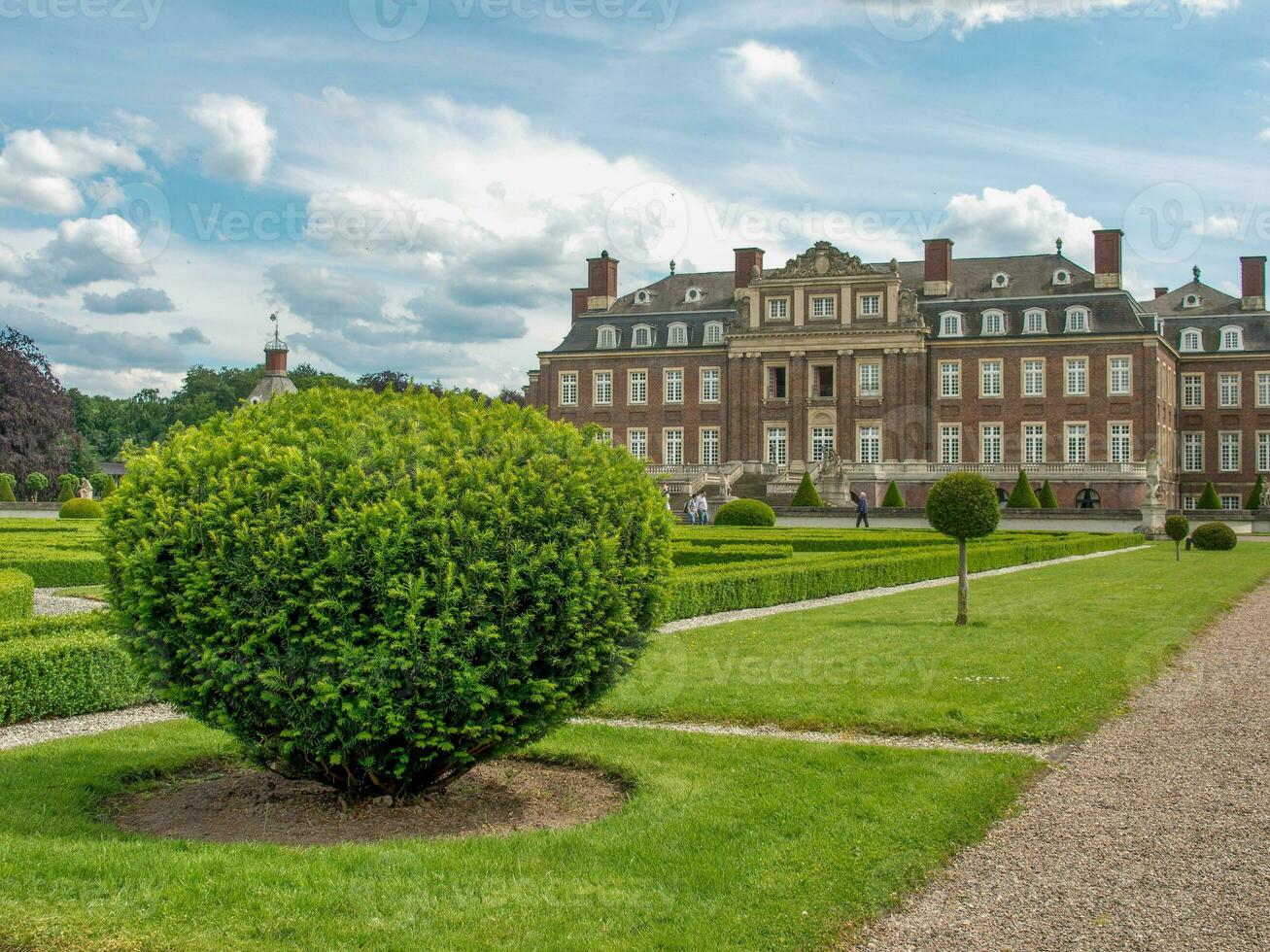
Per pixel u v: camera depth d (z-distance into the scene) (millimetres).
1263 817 8047
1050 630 16625
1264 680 13148
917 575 26312
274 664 7496
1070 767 9375
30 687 11164
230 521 7551
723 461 74938
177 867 6402
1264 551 40906
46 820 7535
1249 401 75938
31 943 5293
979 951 5898
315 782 8664
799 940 5863
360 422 8078
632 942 5727
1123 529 52281
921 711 11102
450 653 7422
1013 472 68188
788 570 21250
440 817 7996
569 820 7973
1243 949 5910
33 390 74312
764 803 8008
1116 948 5930
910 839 7359
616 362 77625
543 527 7816
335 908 5984
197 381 125312
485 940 5691
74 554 23250
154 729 10406
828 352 72250
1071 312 69500
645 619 8688
